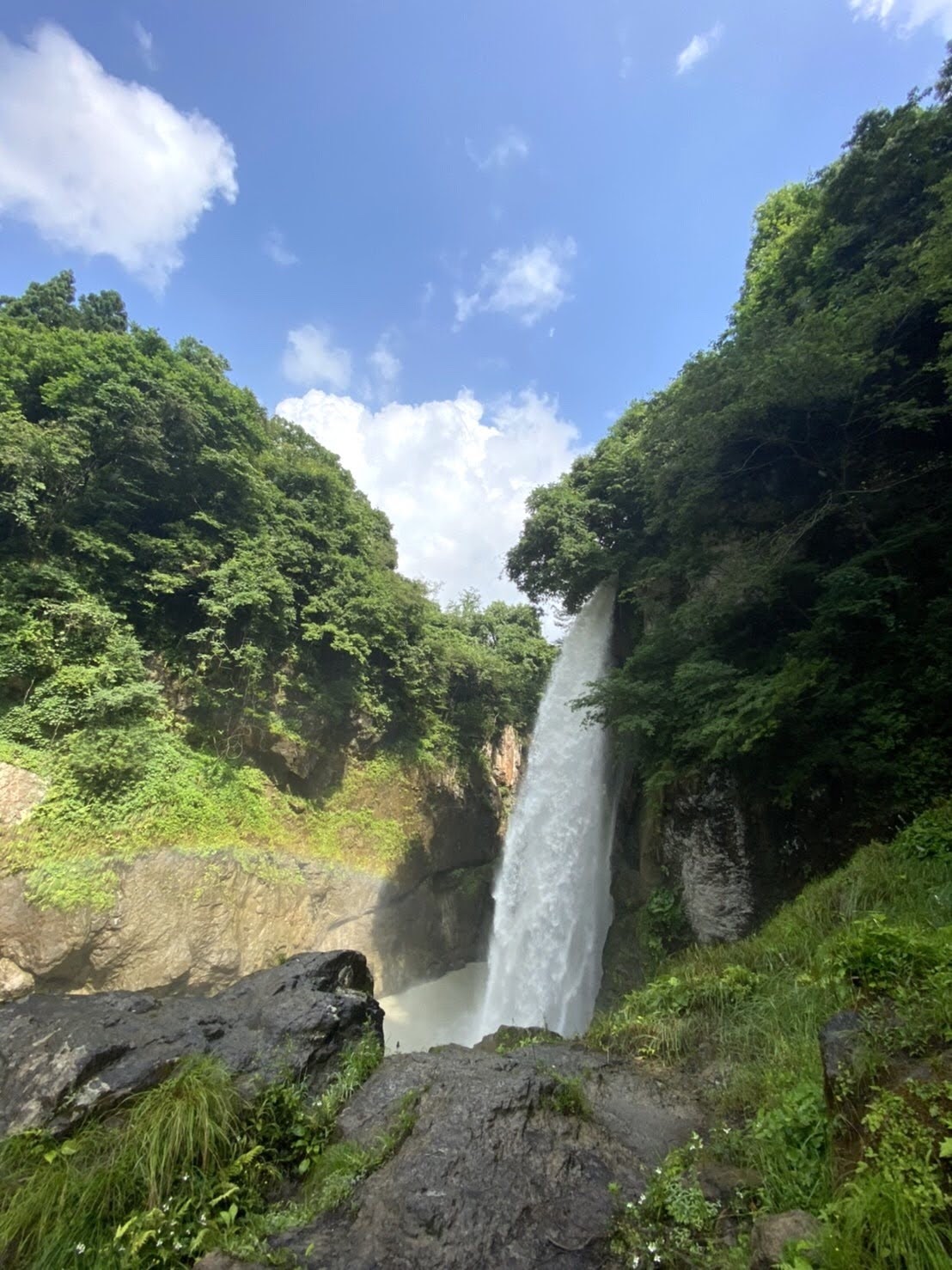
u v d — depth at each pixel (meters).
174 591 21.02
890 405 10.10
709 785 12.09
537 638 43.97
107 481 20.33
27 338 20.23
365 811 25.20
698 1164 3.80
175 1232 3.35
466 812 31.09
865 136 13.38
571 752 20.89
